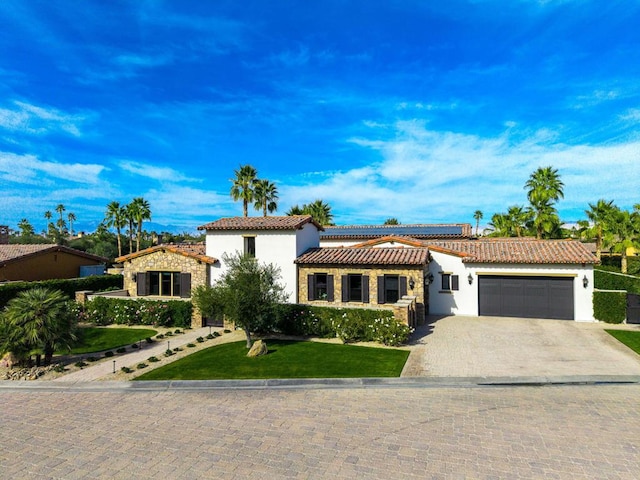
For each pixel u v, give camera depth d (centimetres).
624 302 2222
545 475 766
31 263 3266
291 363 1518
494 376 1338
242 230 2552
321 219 5775
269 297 1798
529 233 4575
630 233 3906
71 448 905
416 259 2270
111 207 6078
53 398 1234
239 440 928
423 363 1500
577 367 1433
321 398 1189
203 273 2456
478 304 2544
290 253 2484
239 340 1933
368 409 1098
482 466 800
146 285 2558
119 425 1025
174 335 2061
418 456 841
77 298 2503
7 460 856
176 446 905
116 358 1653
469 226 4094
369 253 2494
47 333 1517
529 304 2445
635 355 1588
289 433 960
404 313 1859
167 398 1216
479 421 1009
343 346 1772
